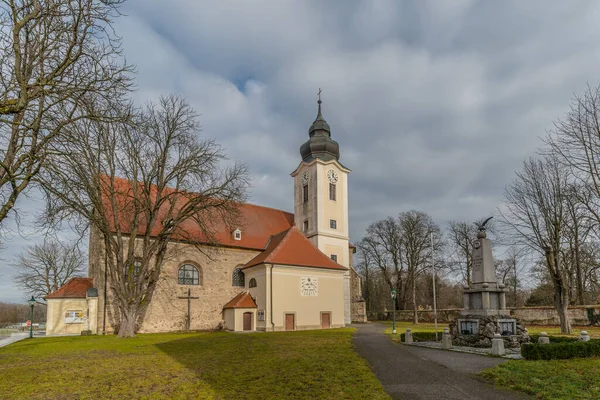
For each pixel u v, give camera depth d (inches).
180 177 1231.5
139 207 1186.0
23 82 489.1
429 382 470.0
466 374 509.0
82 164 975.6
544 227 1240.8
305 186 1972.2
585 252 1269.7
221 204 1291.8
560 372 483.2
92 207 1130.7
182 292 1456.7
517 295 2632.9
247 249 1641.2
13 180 573.6
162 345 880.9
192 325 1453.0
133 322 1135.6
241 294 1528.1
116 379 513.3
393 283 2546.8
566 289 1165.7
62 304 1418.6
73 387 474.9
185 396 423.8
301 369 546.0
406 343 857.5
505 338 750.5
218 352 743.1
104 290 1290.6
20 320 3457.2
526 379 460.1
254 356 679.1
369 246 2496.3
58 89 541.0
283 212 2047.2
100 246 1315.2
